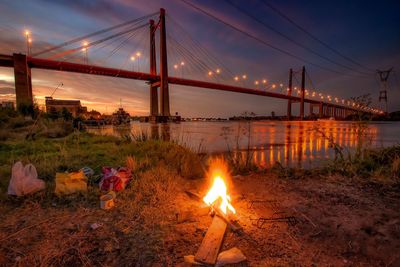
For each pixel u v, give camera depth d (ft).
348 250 6.46
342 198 10.33
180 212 7.89
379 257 6.16
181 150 20.86
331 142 16.98
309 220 8.16
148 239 6.74
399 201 9.89
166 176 12.91
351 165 15.11
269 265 5.76
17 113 61.93
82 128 57.98
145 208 8.76
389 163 16.01
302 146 41.01
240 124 20.33
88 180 12.17
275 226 7.76
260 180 13.70
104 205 8.68
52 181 12.01
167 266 5.64
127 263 5.71
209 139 51.80
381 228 7.57
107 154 20.98
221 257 5.92
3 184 11.14
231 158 18.40
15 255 5.95
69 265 5.63
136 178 12.60
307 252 6.34
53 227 7.35
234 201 9.98
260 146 41.16
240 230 7.34
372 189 11.53
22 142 28.19
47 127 45.16
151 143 26.27
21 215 8.20
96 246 6.34
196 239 6.88
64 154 18.48
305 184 12.64
